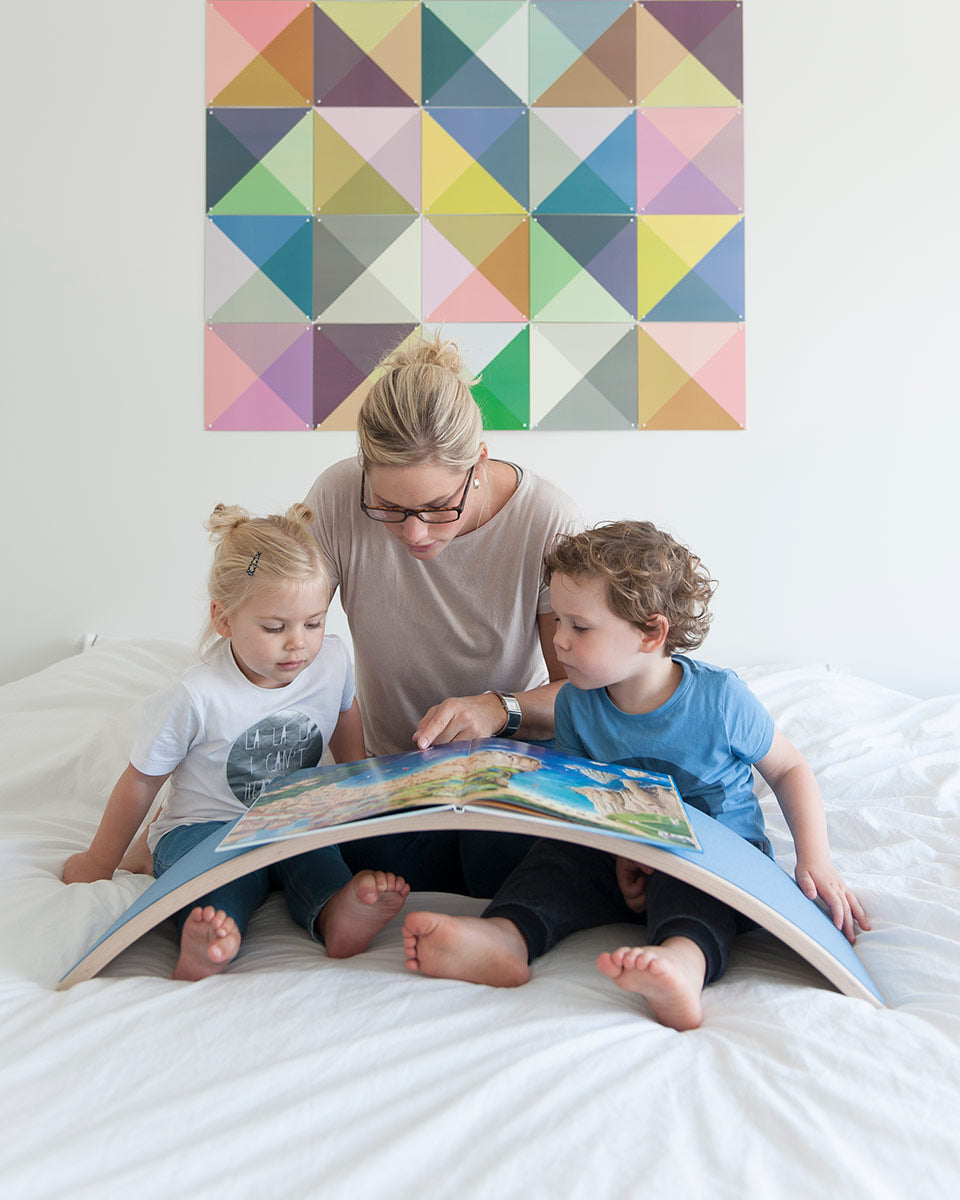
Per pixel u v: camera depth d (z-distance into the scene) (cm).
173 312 205
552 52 205
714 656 211
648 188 206
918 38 206
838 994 79
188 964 83
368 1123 61
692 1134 61
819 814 103
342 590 126
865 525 210
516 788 83
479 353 206
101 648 189
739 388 208
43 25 202
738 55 206
